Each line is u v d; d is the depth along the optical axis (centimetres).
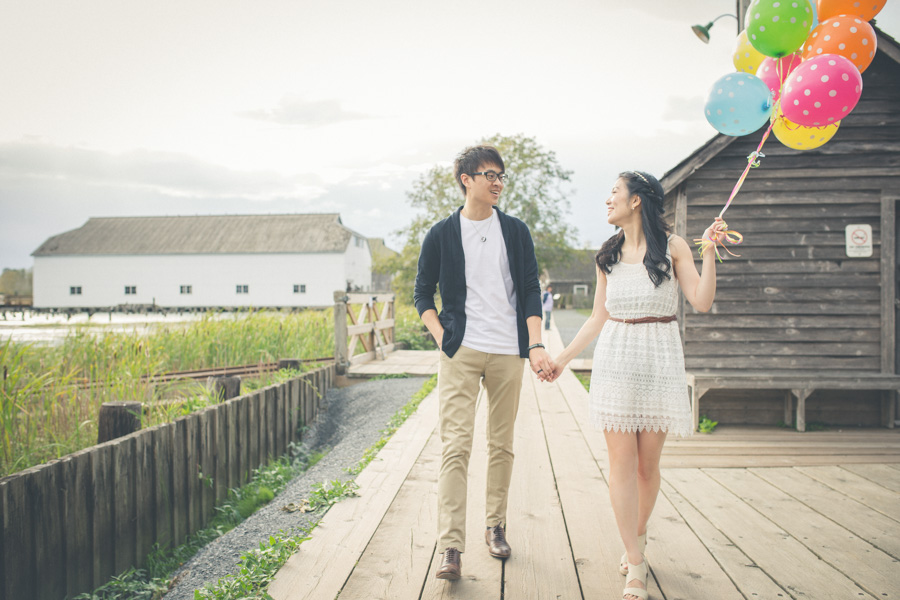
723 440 507
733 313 562
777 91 334
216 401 562
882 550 270
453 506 235
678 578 242
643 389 224
